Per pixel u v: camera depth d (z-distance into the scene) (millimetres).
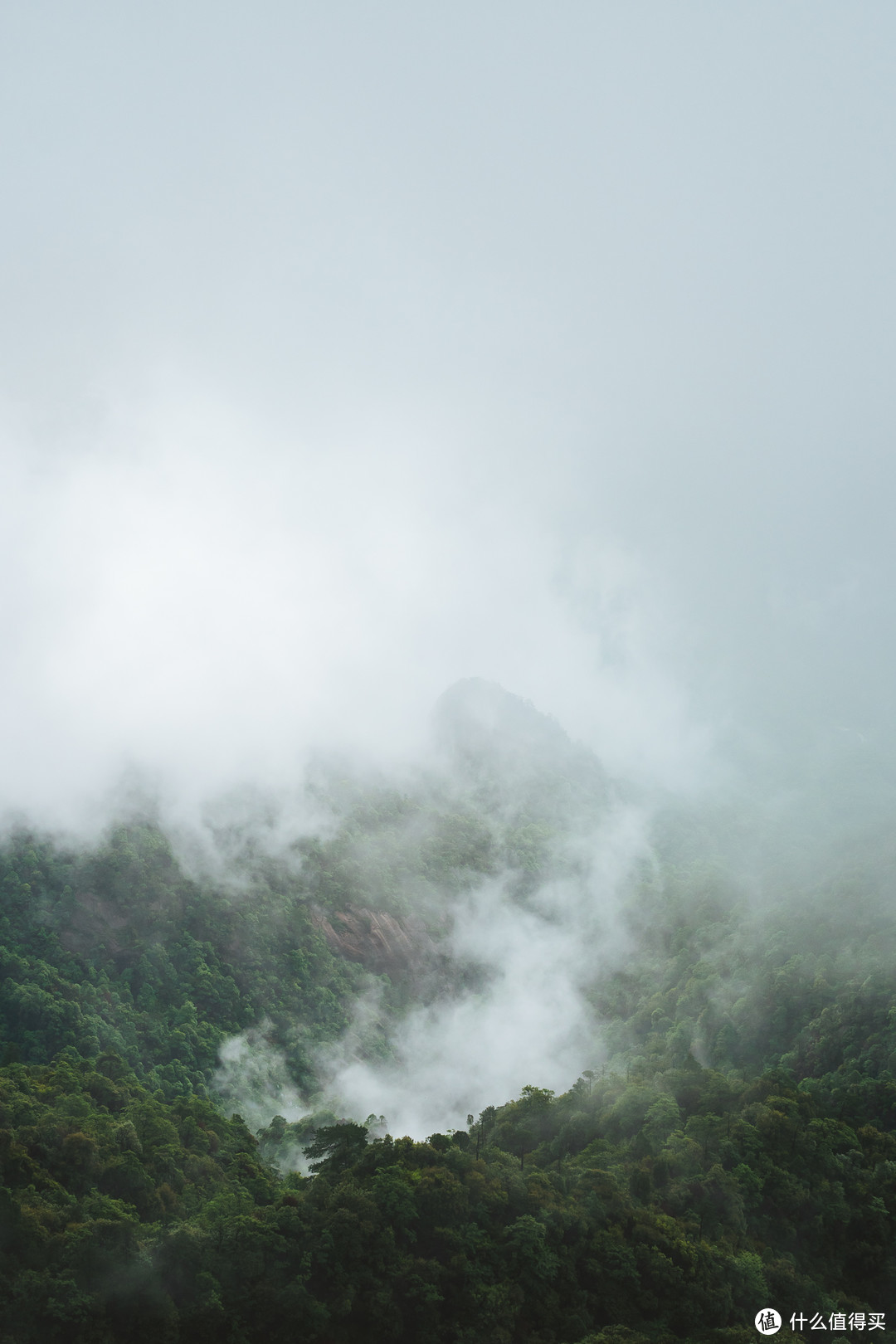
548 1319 65062
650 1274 68125
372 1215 65500
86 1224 62438
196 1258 62062
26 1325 55938
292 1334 60125
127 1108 88750
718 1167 77312
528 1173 76000
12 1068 93000
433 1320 62625
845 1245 77250
